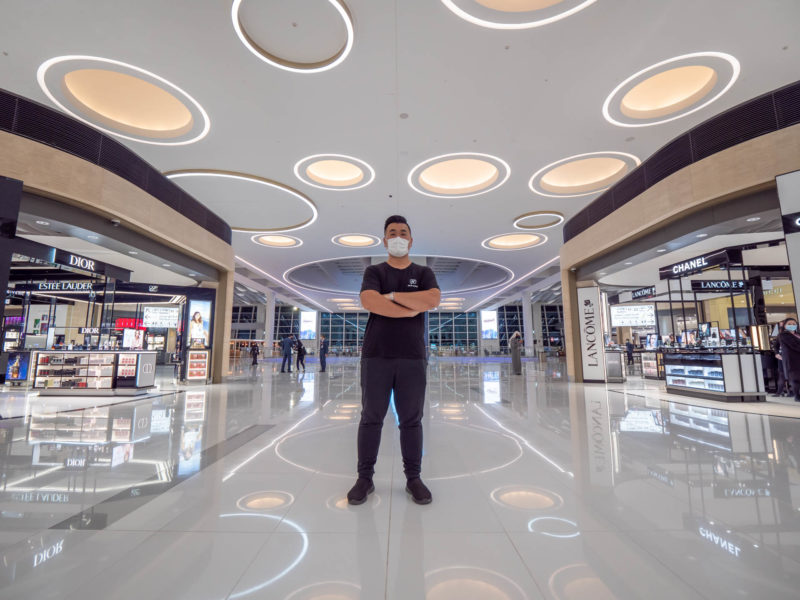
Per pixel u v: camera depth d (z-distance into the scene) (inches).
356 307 1374.3
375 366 87.8
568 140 319.3
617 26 209.3
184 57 228.2
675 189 256.8
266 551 61.0
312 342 1440.7
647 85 274.5
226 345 419.8
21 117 215.8
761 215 230.8
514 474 101.3
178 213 322.7
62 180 226.1
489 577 53.6
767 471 103.2
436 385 368.5
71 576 53.8
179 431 158.1
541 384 384.5
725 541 64.4
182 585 51.6
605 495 85.9
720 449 128.0
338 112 281.1
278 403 244.1
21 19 202.4
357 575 54.1
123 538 65.5
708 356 273.3
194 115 284.0
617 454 121.5
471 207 466.9
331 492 88.0
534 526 70.1
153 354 320.5
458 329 1654.8
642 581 52.6
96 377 296.8
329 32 217.3
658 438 144.7
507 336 1588.3
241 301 1518.2
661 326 682.2
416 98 266.5
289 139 315.3
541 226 542.9
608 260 356.8
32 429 163.6
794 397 266.8
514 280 922.1
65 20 203.3
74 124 235.6
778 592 49.9
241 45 219.1
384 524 71.0
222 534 67.0
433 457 118.3
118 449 128.6
